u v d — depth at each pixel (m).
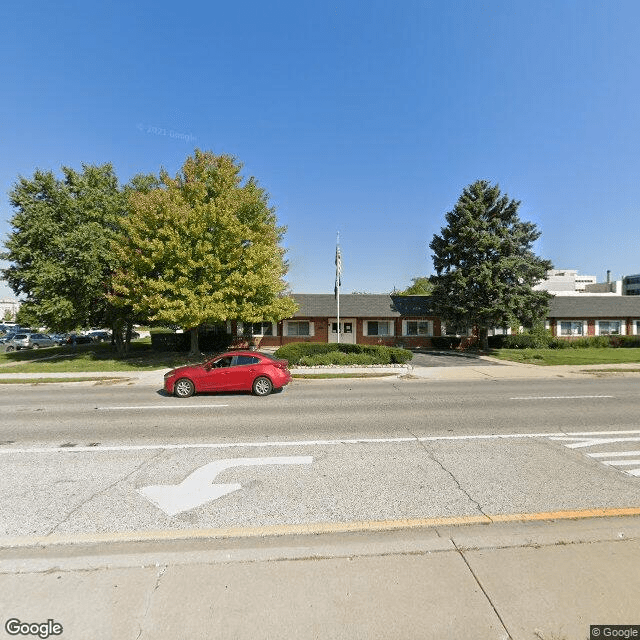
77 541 3.65
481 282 24.81
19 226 22.62
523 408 9.84
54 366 19.61
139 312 20.52
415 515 4.12
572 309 33.66
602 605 2.72
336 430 7.78
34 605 2.78
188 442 6.97
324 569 3.15
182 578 3.04
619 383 14.16
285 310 20.80
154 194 19.08
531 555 3.32
